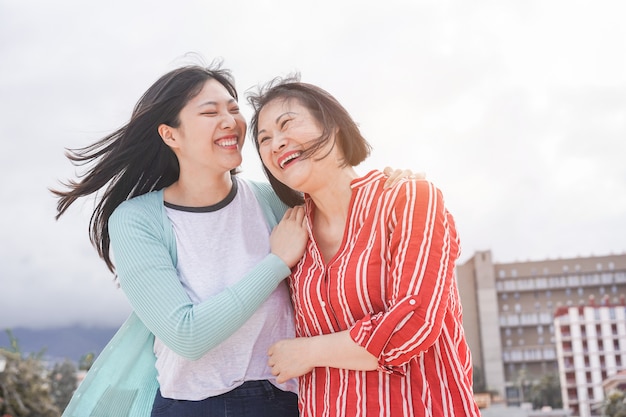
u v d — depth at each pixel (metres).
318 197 2.37
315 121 2.32
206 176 2.60
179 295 2.35
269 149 2.37
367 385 2.09
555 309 95.69
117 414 2.52
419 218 2.12
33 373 21.73
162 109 2.57
